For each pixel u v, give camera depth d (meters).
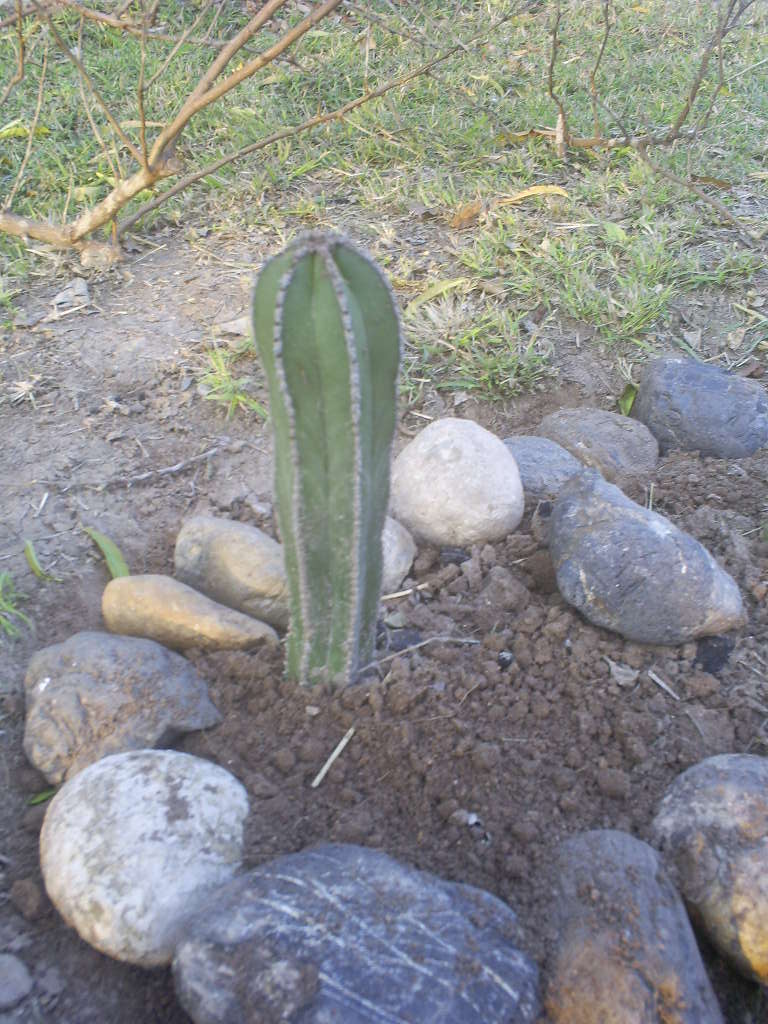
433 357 1.02
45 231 1.12
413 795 0.62
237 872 0.55
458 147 1.36
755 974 0.53
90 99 1.38
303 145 1.34
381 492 0.60
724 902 0.54
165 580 0.71
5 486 0.86
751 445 0.92
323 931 0.49
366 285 0.53
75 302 1.09
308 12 1.59
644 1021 0.48
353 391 0.52
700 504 0.86
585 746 0.65
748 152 1.37
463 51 1.50
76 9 1.06
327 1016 0.46
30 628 0.74
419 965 0.48
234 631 0.69
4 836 0.62
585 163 1.33
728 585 0.71
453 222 1.21
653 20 1.68
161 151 1.03
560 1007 0.50
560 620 0.73
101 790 0.56
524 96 1.46
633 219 1.21
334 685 0.66
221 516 0.85
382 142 1.35
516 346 1.02
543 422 0.94
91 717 0.63
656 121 1.41
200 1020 0.48
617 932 0.51
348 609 0.61
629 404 0.98
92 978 0.55
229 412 0.94
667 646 0.71
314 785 0.62
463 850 0.59
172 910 0.53
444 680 0.69
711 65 1.55
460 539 0.80
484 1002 0.48
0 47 1.46
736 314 1.08
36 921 0.57
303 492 0.56
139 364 1.00
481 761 0.62
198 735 0.65
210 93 1.00
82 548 0.81
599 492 0.74
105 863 0.53
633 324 1.05
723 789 0.57
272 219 1.21
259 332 0.54
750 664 0.71
